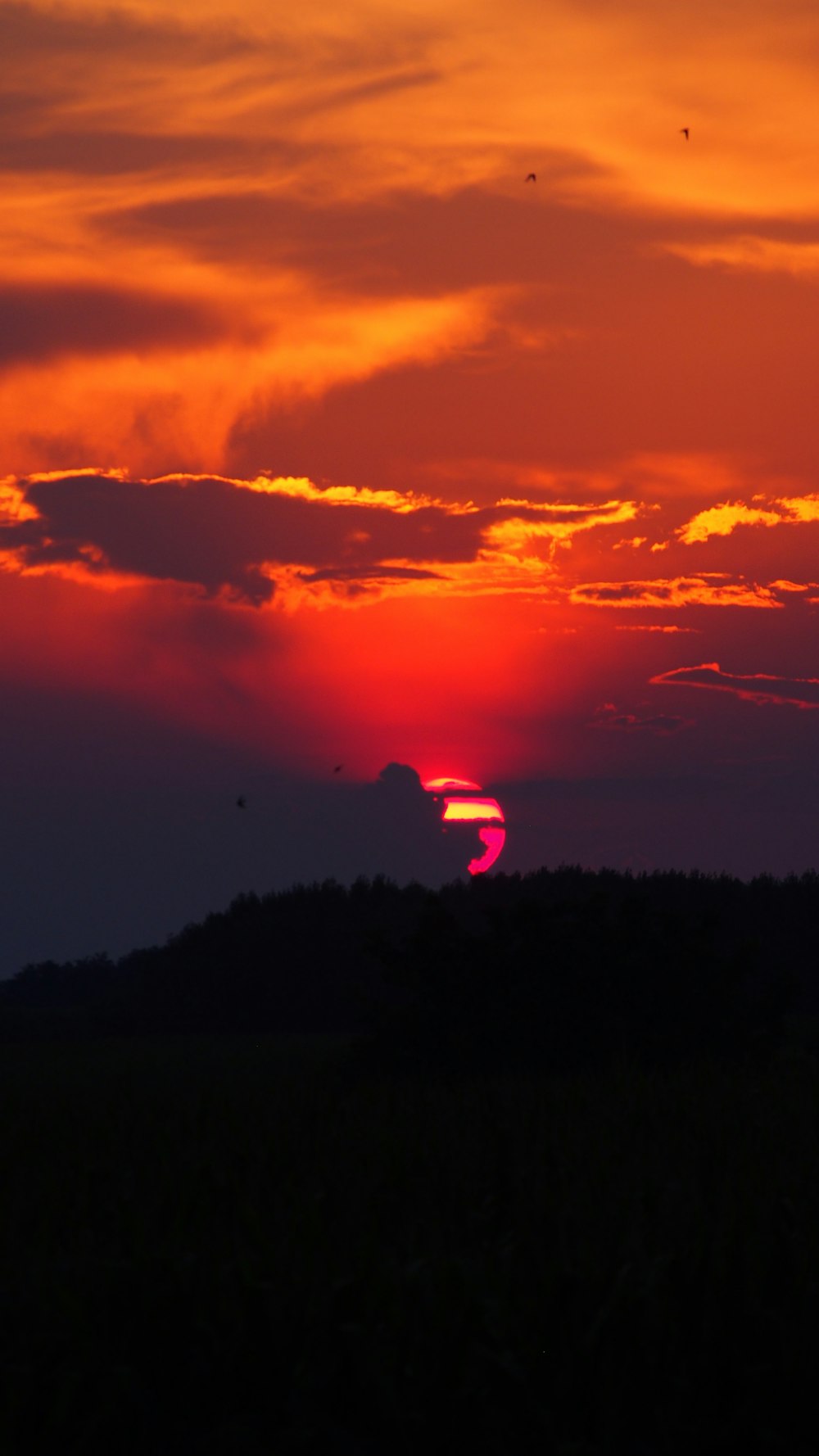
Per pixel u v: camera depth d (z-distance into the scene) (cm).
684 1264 3619
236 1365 3291
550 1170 5450
